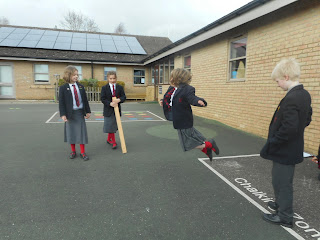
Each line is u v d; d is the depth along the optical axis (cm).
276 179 239
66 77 416
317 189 329
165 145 538
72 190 319
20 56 1502
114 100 478
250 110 664
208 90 893
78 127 430
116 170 391
